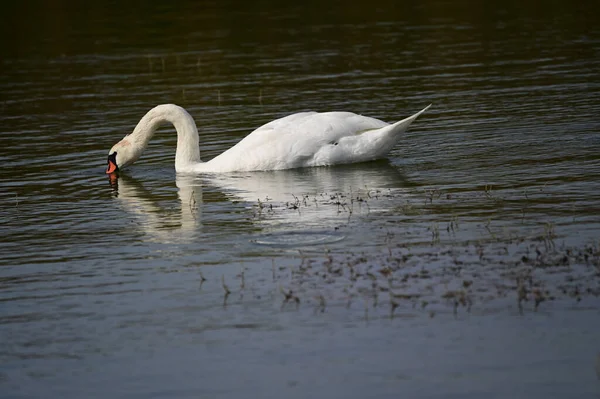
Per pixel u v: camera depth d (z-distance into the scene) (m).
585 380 8.80
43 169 18.20
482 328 9.87
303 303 10.73
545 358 9.22
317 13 36.06
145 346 9.98
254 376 9.20
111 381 9.30
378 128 17.30
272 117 21.61
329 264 11.88
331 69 26.97
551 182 15.13
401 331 9.91
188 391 9.01
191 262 12.34
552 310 10.15
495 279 11.03
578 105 20.81
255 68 27.58
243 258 12.35
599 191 14.43
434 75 25.47
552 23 32.38
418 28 32.75
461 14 34.94
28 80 27.22
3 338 10.36
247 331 10.15
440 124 20.02
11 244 13.62
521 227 12.88
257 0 39.22
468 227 13.03
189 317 10.59
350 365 9.30
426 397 8.66
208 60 28.95
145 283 11.69
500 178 15.62
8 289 11.75
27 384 9.33
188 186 16.52
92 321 10.66
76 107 23.69
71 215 15.05
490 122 19.86
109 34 33.47
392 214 13.91
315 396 8.77
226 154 17.50
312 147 17.06
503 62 26.59
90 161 18.72
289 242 12.87
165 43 31.77
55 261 12.74
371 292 10.90
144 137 17.94
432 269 11.46
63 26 34.94
